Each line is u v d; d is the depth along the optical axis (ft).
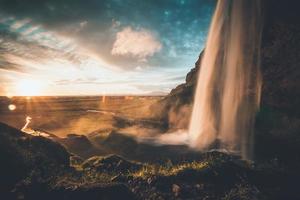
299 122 30.81
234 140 36.73
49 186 20.72
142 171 25.95
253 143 33.65
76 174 24.88
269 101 33.65
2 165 21.56
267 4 34.68
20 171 22.06
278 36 33.58
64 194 19.93
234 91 38.24
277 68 33.42
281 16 33.42
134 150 41.42
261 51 34.94
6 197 19.86
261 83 34.53
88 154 41.09
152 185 22.62
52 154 27.25
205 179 23.63
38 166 23.47
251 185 22.79
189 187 22.35
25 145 25.53
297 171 25.84
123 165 27.27
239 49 37.88
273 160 29.19
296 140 30.30
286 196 21.49
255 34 35.83
